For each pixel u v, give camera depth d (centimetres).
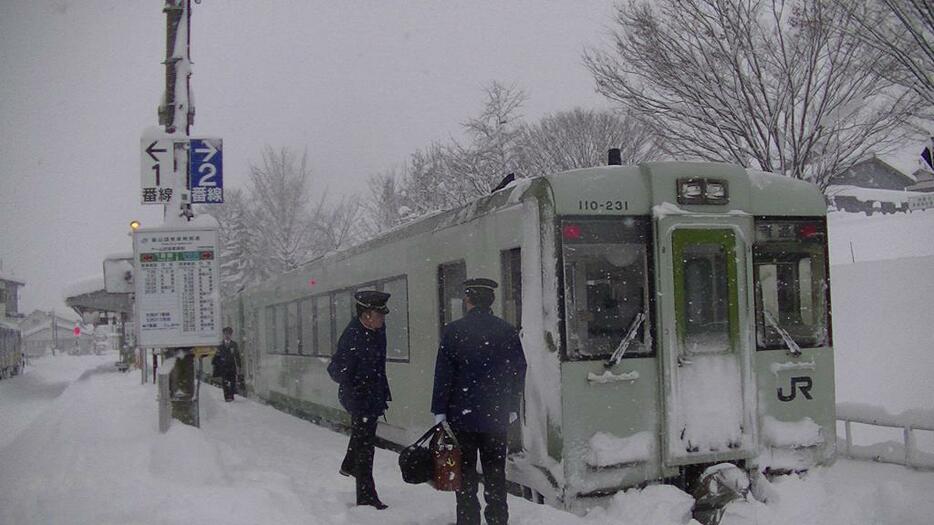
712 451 657
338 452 1010
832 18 1227
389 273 1012
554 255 642
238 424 1359
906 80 1155
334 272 1261
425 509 665
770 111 1337
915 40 1083
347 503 689
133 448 873
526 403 675
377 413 683
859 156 1361
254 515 586
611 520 605
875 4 1102
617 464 636
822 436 708
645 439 647
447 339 574
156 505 616
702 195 679
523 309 678
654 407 654
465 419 568
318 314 1364
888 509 576
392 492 736
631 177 671
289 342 1579
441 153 2900
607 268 655
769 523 595
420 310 913
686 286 669
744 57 1348
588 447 634
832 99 1311
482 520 633
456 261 818
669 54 1370
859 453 806
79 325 9238
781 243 713
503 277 723
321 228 3619
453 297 836
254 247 3784
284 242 3578
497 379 571
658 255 661
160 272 896
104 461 822
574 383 634
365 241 1115
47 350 11044
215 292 902
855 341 1197
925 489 639
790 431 692
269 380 1764
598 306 651
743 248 685
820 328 725
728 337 675
